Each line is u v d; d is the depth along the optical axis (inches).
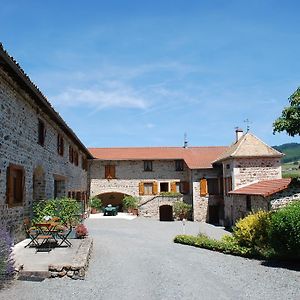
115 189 1273.4
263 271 403.2
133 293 298.8
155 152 1331.2
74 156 930.1
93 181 1274.6
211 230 925.8
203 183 1179.9
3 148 403.2
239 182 965.2
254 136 1006.4
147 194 1275.8
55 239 468.8
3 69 388.2
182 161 1284.4
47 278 326.3
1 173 397.4
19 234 463.5
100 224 959.6
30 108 511.5
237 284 341.7
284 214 431.5
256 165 973.2
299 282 351.3
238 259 482.6
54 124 668.1
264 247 497.7
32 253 398.6
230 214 1000.9
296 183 693.9
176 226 995.9
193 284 336.5
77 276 335.3
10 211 428.5
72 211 559.8
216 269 411.8
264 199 714.8
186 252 538.6
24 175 481.4
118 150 1359.5
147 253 515.8
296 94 500.4
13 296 271.4
